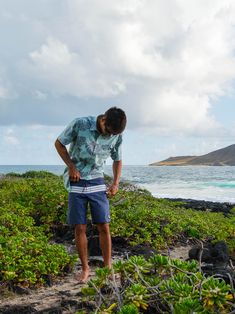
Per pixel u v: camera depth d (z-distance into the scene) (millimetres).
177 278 4316
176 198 30562
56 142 6145
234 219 12891
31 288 6172
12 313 5164
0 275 6258
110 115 5633
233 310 3992
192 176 78312
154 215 10633
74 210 6191
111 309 4156
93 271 7059
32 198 11570
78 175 6117
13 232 8242
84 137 6051
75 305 5219
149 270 4848
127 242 9344
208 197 33875
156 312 4434
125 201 11711
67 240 9602
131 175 83625
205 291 3885
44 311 5145
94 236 8242
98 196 6234
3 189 14109
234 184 51188
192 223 10969
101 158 6199
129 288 4324
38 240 7906
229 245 8570
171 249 9469
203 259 7738
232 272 5633
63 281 6535
